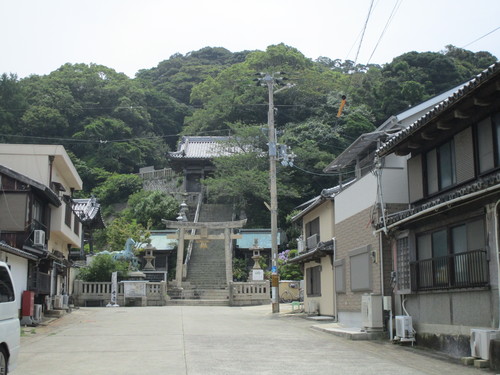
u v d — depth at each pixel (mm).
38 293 19016
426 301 12008
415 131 11773
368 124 49406
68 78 68188
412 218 11422
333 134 49406
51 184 22000
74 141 62594
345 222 17516
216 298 33594
